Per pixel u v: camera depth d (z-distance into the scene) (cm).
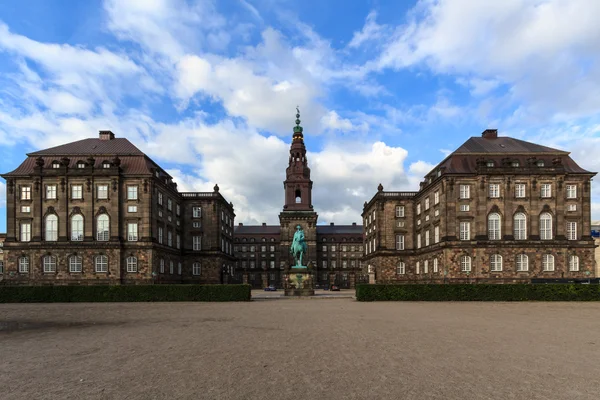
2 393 1398
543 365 1752
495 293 5369
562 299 5309
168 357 1912
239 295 5491
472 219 7425
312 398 1314
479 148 7875
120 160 7638
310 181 14275
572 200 7438
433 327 2872
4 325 3138
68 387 1455
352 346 2162
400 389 1405
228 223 11325
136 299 5444
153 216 7619
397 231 9769
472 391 1388
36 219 7344
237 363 1786
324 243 16638
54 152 7731
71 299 5409
